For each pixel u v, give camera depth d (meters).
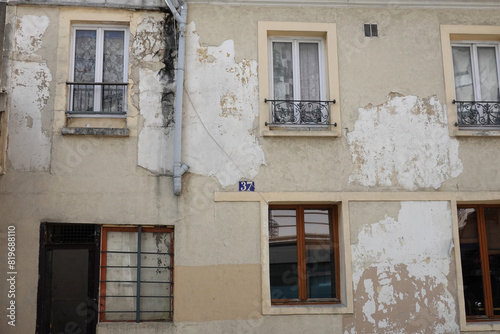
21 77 7.35
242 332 7.09
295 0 7.85
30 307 6.87
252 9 7.86
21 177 7.12
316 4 7.91
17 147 7.18
